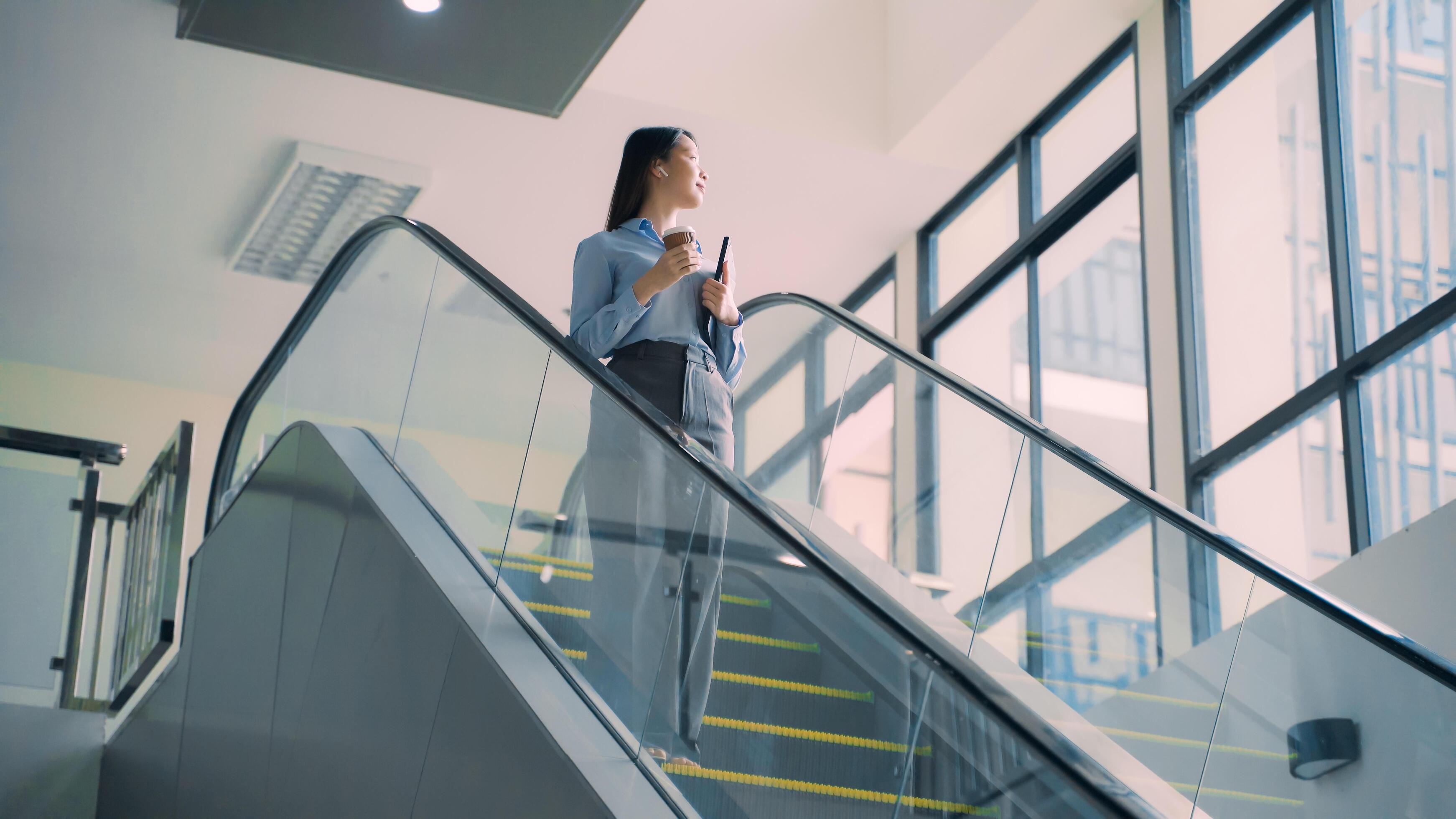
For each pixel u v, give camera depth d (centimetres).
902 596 478
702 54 804
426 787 297
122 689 610
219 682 472
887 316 970
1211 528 374
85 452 631
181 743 497
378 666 342
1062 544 444
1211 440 648
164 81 758
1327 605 329
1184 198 692
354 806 331
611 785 243
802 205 895
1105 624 411
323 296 520
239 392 1195
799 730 229
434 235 413
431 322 412
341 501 400
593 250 341
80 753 581
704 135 816
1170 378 671
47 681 601
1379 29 588
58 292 1012
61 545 627
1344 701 324
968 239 879
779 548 243
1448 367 511
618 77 775
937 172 854
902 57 839
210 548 539
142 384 1173
